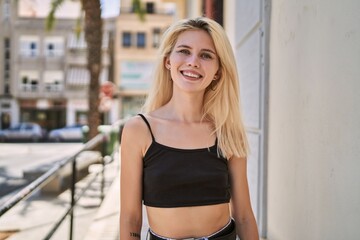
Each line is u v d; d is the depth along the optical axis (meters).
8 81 32.94
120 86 31.91
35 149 20.33
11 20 32.88
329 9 1.82
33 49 33.06
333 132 1.76
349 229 1.59
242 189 1.70
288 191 2.46
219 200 1.54
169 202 1.50
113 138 11.51
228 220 1.61
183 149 1.54
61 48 33.16
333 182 1.76
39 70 33.06
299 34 2.27
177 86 1.66
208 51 1.64
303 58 2.19
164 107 1.71
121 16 31.83
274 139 2.84
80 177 8.55
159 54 1.77
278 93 2.74
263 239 3.03
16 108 32.97
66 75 33.03
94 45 12.66
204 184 1.52
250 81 3.63
